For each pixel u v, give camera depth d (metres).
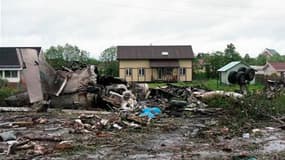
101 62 56.47
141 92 22.72
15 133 12.43
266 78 38.81
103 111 19.17
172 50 52.66
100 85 21.09
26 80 20.38
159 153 9.36
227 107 16.67
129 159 8.73
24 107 20.77
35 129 13.38
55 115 17.52
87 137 11.62
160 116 16.72
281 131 12.85
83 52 58.09
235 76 23.77
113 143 10.64
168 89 23.50
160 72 51.41
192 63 51.72
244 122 14.52
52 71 21.02
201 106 18.77
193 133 12.35
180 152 9.49
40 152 9.30
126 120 14.52
